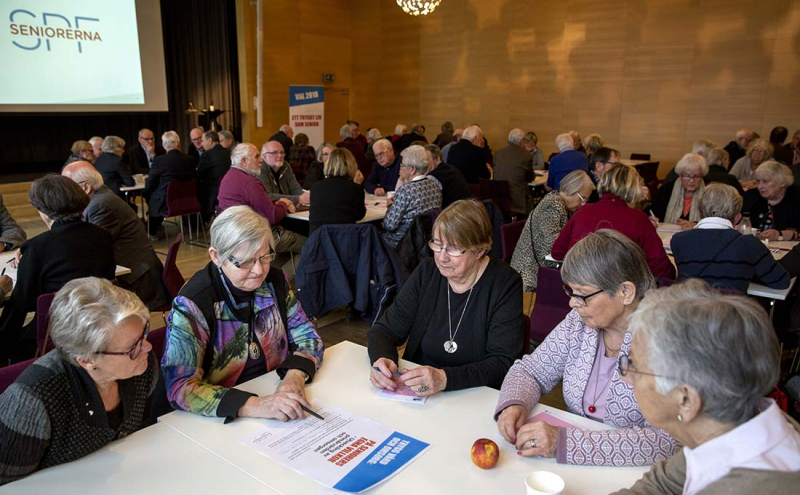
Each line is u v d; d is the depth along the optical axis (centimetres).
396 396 152
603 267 132
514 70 934
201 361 156
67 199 242
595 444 121
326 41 1061
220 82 952
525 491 110
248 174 414
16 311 239
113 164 574
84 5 780
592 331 146
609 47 841
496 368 165
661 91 811
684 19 778
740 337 73
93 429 122
